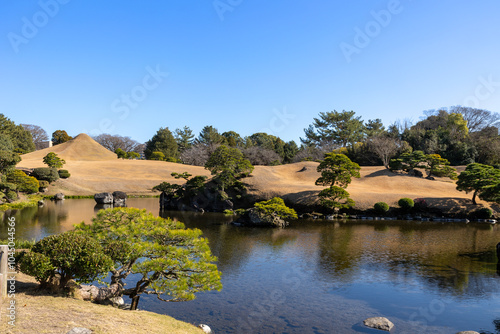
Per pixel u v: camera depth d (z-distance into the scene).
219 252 24.23
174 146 124.44
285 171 69.62
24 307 9.35
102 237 12.83
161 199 53.09
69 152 119.94
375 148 76.88
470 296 15.92
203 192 52.06
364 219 43.06
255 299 15.41
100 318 9.35
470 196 48.88
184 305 14.60
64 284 11.34
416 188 53.72
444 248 25.95
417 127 90.94
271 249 25.34
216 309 14.23
